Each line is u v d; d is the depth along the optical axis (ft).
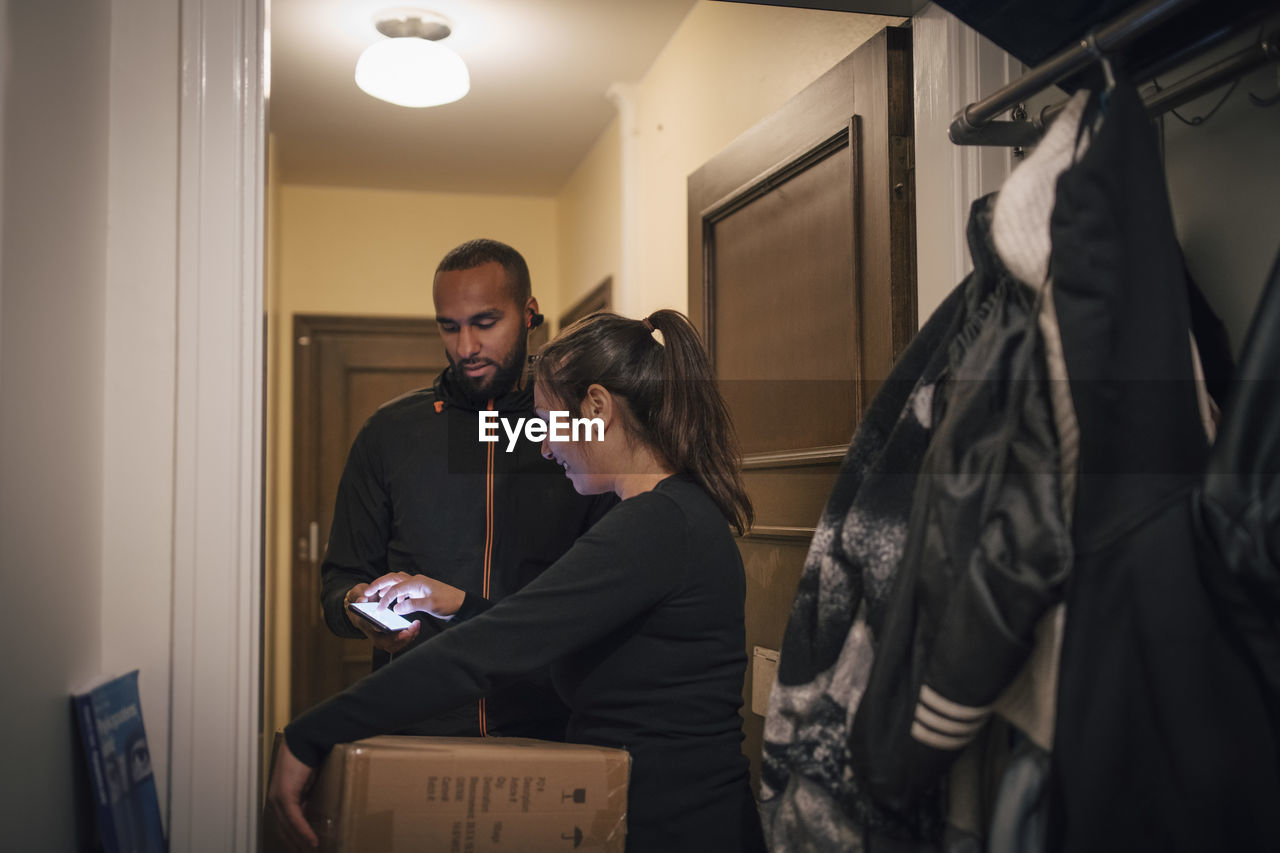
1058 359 3.01
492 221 15.15
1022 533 2.93
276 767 3.43
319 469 14.47
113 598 3.69
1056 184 3.02
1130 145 2.97
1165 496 2.82
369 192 14.82
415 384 14.76
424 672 3.39
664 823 3.61
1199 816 2.68
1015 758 3.08
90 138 3.55
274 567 13.84
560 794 3.42
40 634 3.04
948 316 3.76
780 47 7.14
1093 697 2.83
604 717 3.77
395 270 14.82
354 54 10.05
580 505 5.56
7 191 2.82
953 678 2.97
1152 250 2.93
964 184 4.77
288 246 14.55
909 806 3.10
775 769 3.68
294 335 14.49
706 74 8.74
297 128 12.21
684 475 4.01
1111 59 3.09
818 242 5.92
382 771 3.31
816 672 3.66
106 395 3.72
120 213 3.76
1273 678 2.68
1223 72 3.24
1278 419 2.65
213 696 3.70
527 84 10.84
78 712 3.24
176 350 3.77
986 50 4.78
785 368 6.33
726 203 7.09
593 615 3.50
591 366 3.98
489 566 5.49
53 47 3.19
